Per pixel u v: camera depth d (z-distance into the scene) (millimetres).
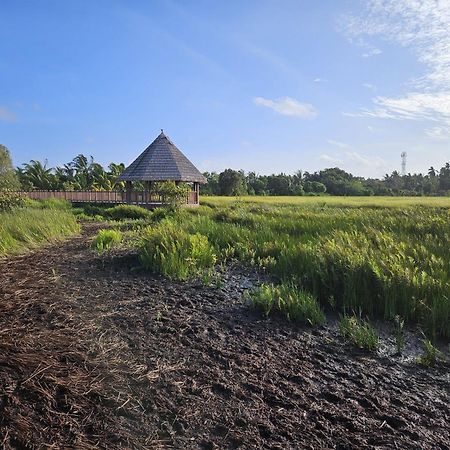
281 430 2768
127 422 2730
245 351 4066
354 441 2693
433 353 4012
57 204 27219
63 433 2545
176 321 4785
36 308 4910
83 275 6996
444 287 5199
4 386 2910
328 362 3943
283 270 7059
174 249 7543
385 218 11664
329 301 5664
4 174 44375
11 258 8273
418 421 2979
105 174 59125
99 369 3391
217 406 3008
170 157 31219
